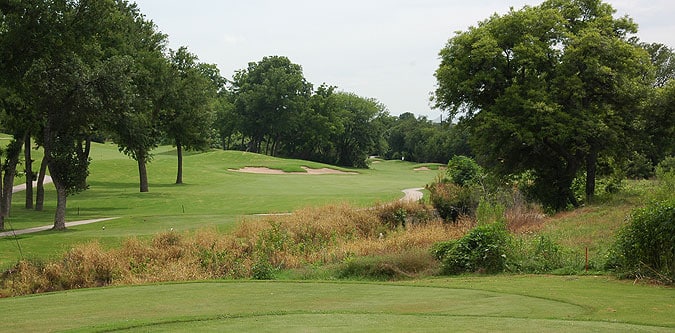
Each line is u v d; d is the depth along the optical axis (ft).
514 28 107.76
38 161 212.23
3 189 112.68
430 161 406.00
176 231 72.59
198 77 164.45
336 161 377.30
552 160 110.93
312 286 42.06
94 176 188.75
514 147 107.14
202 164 250.98
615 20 110.63
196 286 42.68
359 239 73.51
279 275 54.75
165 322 27.22
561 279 43.52
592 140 102.47
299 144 373.61
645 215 43.45
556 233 65.36
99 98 91.15
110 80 91.97
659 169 89.86
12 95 101.45
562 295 35.32
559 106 100.27
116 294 38.70
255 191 154.61
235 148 399.65
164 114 158.51
